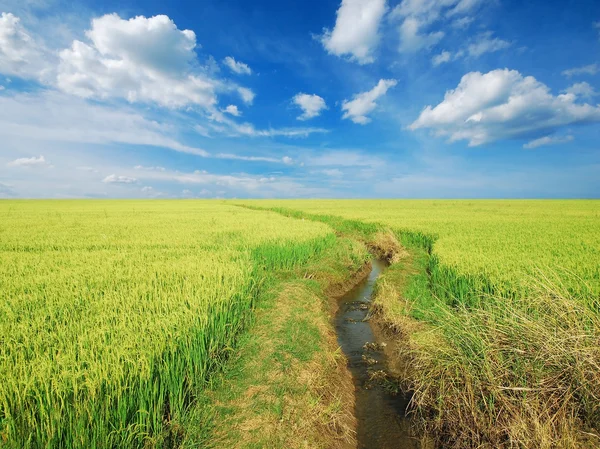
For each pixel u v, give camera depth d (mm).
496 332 4672
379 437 4520
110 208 41281
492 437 3785
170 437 3680
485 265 8828
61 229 16938
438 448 4227
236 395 4566
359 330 8016
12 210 35312
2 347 4055
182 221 21484
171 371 4062
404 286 9898
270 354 5605
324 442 4176
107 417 3197
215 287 6531
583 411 3693
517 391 3906
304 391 4820
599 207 41344
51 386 3268
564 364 3871
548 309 4930
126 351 3826
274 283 9586
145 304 5582
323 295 9664
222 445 3734
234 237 13844
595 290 6355
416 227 18094
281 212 37000
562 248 11109
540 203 55969
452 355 4699
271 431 4000
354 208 41750
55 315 5211
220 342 5570
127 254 10242
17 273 7730
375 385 5727
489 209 38125
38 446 2920
